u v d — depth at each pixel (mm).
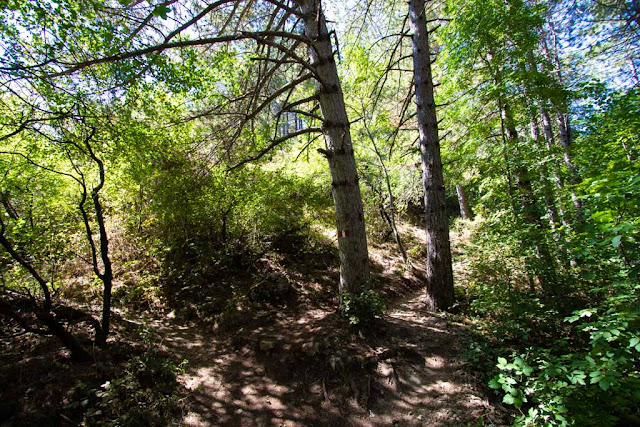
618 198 2604
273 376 4863
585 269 5020
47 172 6035
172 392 4289
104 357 4398
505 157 6379
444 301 6812
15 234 5012
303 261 8961
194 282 7324
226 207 7945
